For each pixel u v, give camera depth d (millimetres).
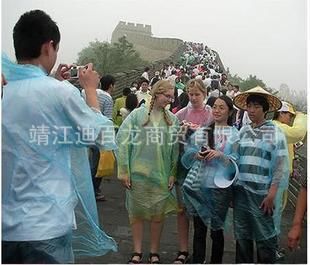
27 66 1758
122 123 2338
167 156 2381
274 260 2324
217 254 2402
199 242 2418
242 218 2303
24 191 1697
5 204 1715
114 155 2605
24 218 1679
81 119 1722
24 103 1703
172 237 2709
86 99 1853
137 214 2406
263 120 2297
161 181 2363
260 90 2266
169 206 2441
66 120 1730
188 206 2385
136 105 2408
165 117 2352
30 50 1757
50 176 1716
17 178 1701
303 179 2133
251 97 2271
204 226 2402
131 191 2383
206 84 2404
